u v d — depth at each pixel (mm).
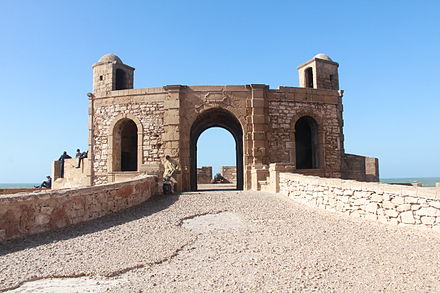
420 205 7246
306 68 20969
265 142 18281
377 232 7391
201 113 18641
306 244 6586
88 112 19562
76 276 5016
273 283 4570
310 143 21859
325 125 19531
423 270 4988
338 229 7836
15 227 7062
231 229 8023
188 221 9133
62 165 21875
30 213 7406
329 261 5473
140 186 12359
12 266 5387
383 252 5926
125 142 22000
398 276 4762
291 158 18656
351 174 20359
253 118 18266
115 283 4742
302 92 19250
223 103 18422
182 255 6051
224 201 12023
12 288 4543
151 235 7484
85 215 9016
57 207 8094
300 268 5152
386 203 8078
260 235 7371
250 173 18000
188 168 18141
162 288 4473
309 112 19266
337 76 20656
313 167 20000
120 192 10789
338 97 20062
